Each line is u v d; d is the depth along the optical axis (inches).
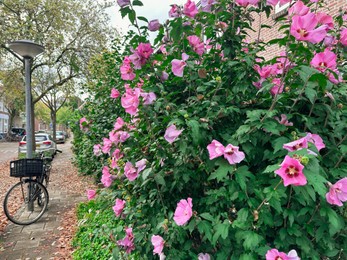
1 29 434.9
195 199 66.8
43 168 199.9
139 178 70.4
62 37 469.7
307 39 50.6
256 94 59.0
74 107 698.2
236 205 58.4
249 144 55.7
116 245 77.0
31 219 185.9
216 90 62.7
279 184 49.8
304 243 52.6
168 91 72.1
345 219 56.2
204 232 55.3
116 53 220.5
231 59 70.0
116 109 193.9
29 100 207.2
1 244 148.9
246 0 65.1
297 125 63.8
